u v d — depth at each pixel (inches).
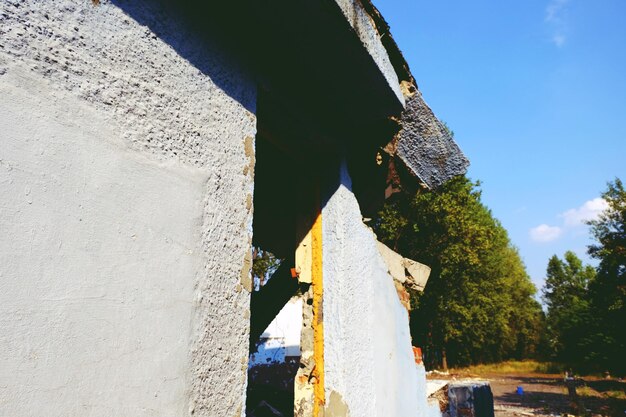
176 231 42.0
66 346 30.9
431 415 141.1
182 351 40.4
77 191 33.6
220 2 53.5
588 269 1540.4
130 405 34.8
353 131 89.4
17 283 28.6
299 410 73.9
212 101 49.9
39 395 28.8
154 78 42.4
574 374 1111.6
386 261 111.1
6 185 29.1
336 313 74.9
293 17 56.7
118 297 35.4
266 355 441.4
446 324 836.0
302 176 88.3
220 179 49.0
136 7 41.7
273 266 357.7
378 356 87.7
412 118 88.4
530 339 1492.4
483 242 682.8
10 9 31.2
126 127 38.8
